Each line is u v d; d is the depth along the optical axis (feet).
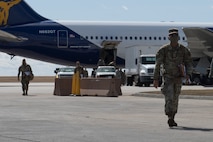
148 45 174.29
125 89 138.82
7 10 168.25
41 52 170.91
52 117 55.52
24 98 93.30
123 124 48.78
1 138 38.70
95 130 43.75
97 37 172.24
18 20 169.17
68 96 102.06
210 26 176.55
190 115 59.06
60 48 170.30
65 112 62.34
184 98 93.56
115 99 90.84
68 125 47.62
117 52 175.01
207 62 171.32
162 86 47.21
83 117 55.88
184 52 46.96
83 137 39.29
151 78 160.76
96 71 166.81
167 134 41.19
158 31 175.42
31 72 106.22
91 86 105.29
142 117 56.18
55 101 84.64
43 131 42.98
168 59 46.75
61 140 37.68
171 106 46.57
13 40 165.78
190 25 176.65
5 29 167.94
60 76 167.73
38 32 169.07
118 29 173.68
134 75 171.83
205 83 171.32
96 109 67.56
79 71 108.37
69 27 170.81
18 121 51.03
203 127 46.39
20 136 39.83
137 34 174.29
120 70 175.94
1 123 49.11
